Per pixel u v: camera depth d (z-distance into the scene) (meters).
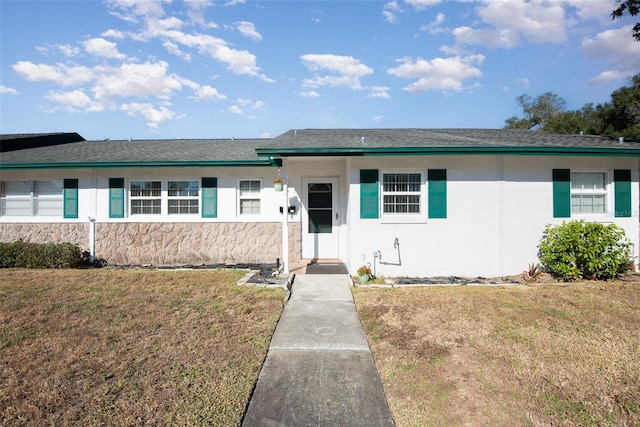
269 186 10.24
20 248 9.45
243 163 9.77
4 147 12.64
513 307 5.84
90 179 10.32
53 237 10.41
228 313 5.58
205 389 3.38
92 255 10.17
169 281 7.69
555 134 11.37
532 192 8.47
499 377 3.63
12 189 10.62
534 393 3.33
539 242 8.48
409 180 8.48
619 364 3.88
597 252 7.61
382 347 4.39
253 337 4.63
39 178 10.48
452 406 3.15
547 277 8.12
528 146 7.89
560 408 3.10
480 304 6.00
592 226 7.73
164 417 2.94
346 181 9.30
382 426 2.91
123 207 10.26
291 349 4.35
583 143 8.95
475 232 8.39
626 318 5.34
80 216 10.37
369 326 5.09
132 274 8.41
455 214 8.38
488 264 8.41
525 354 4.13
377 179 8.27
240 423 2.91
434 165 8.34
